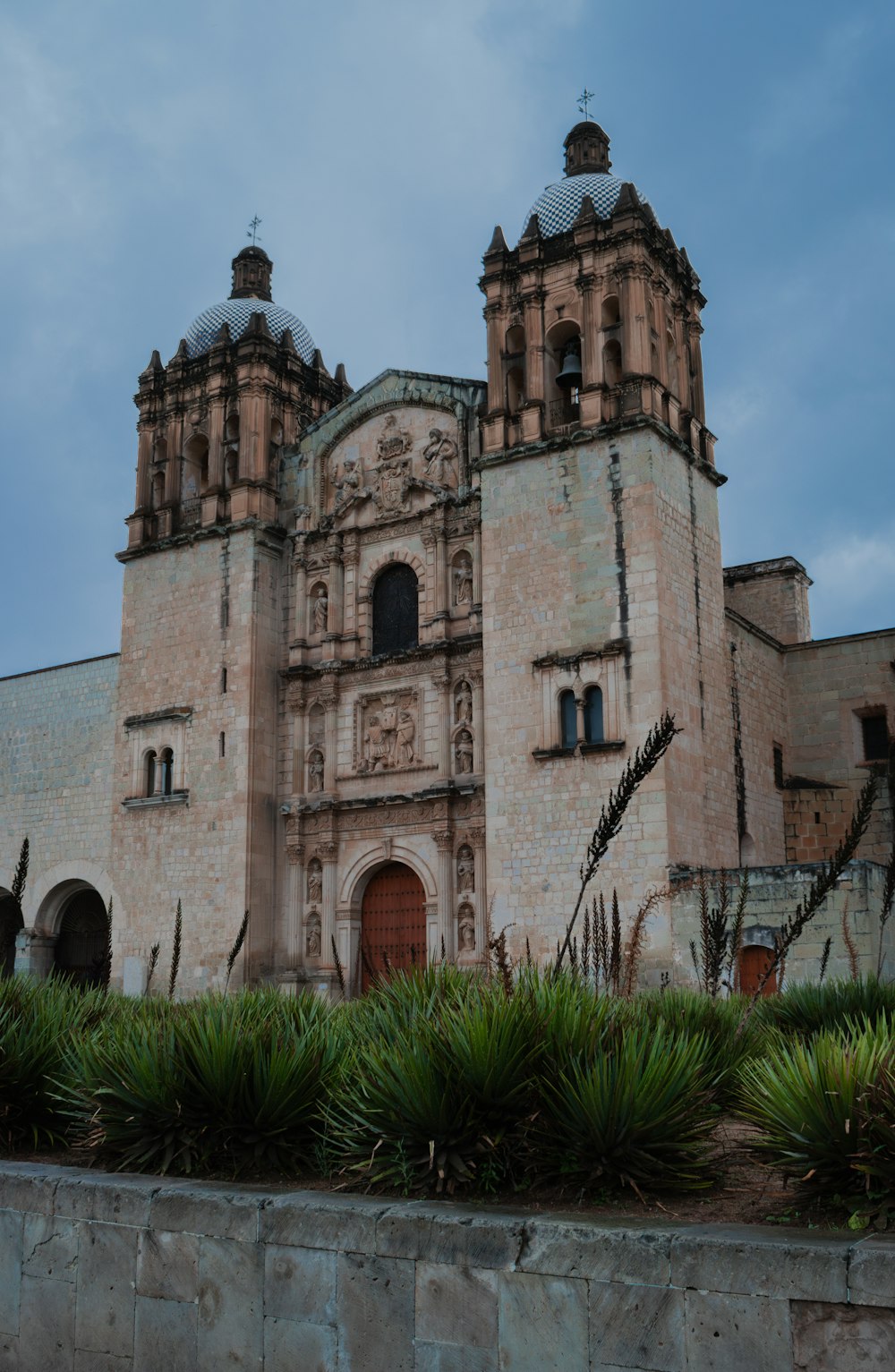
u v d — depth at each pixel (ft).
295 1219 34.35
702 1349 28.32
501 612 126.62
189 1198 36.27
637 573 119.65
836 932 101.50
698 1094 39.42
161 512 159.94
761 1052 49.80
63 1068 49.34
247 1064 41.70
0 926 173.99
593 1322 29.68
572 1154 35.96
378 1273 32.78
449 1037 38.34
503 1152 36.55
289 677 146.41
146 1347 36.19
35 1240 39.14
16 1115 48.26
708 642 127.65
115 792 153.38
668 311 135.33
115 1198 37.70
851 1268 27.09
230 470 158.81
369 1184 37.76
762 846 136.46
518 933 118.32
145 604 157.48
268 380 156.97
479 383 139.95
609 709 118.11
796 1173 33.88
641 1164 35.55
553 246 135.44
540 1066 37.81
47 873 167.73
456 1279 31.63
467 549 137.18
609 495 122.93
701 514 131.03
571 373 132.77
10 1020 53.06
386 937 137.18
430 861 132.36
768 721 143.84
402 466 144.66
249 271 176.55
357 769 139.95
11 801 174.60
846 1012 59.21
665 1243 29.25
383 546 144.46
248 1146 41.39
